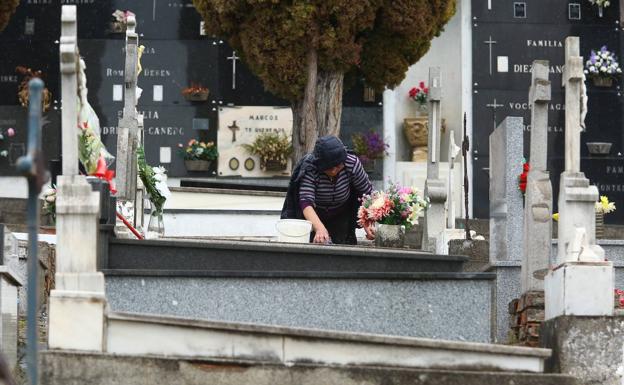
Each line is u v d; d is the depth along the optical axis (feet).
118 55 115.34
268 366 40.75
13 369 46.88
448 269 46.47
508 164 56.24
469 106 116.98
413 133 114.73
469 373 41.42
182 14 116.26
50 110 114.11
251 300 43.73
